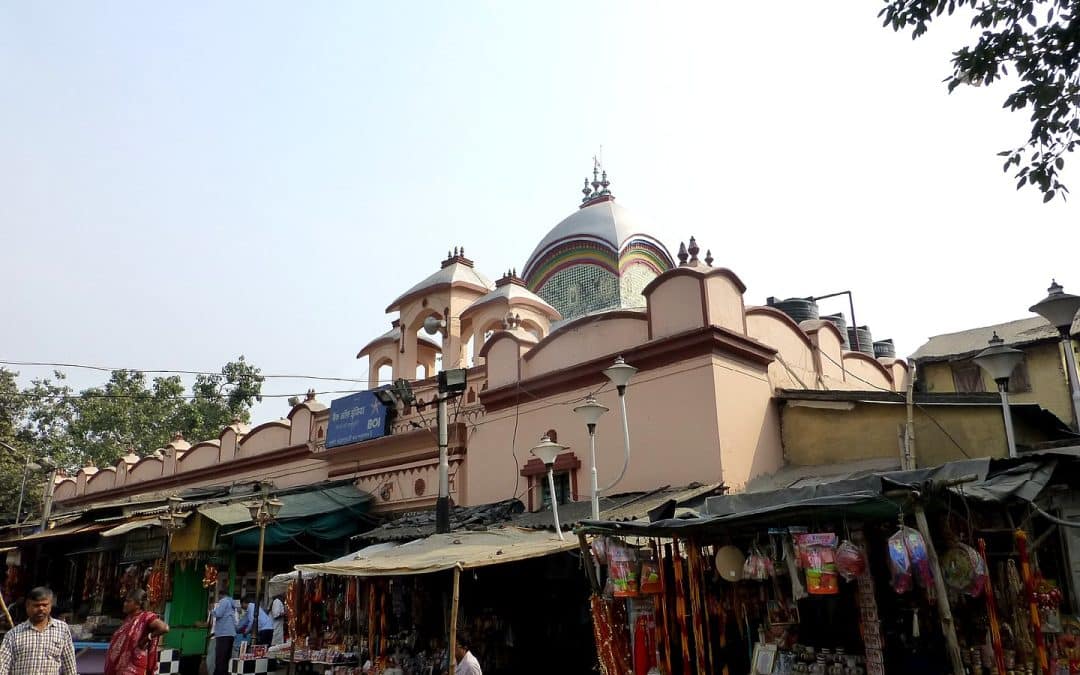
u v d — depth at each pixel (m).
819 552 6.64
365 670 11.10
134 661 7.24
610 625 8.37
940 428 10.91
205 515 13.72
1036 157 7.63
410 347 19.02
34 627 6.23
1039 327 17.98
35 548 19.97
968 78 7.68
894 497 5.84
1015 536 6.33
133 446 34.56
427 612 11.77
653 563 8.14
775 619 7.57
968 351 18.09
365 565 9.95
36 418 33.66
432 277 19.02
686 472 11.38
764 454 12.02
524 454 13.63
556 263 22.19
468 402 15.11
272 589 14.25
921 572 5.81
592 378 12.89
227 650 12.41
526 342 14.40
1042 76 7.43
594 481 9.52
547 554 9.30
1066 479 7.23
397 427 16.56
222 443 21.89
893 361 18.14
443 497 11.90
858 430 11.76
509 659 11.26
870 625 6.80
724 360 11.77
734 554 7.63
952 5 7.51
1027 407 9.96
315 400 19.52
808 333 14.90
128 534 16.39
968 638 6.86
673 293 12.25
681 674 8.23
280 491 15.95
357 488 16.98
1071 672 6.39
